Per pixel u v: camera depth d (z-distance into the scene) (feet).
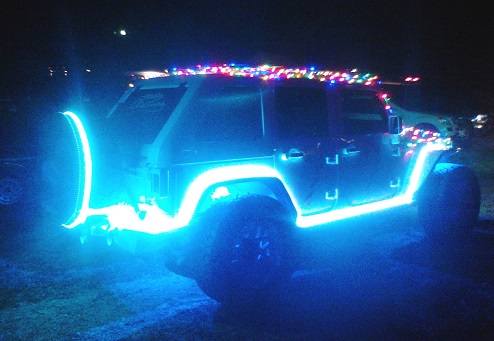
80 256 19.90
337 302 15.24
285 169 16.19
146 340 12.96
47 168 15.72
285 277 15.57
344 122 18.54
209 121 14.83
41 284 16.93
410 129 21.06
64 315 14.49
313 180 16.98
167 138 13.73
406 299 15.37
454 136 49.98
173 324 13.85
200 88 14.48
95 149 14.03
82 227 14.89
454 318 14.02
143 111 16.33
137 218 14.26
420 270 17.90
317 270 18.04
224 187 15.89
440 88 55.06
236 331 13.44
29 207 29.17
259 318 14.24
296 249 15.80
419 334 13.12
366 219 18.51
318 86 17.49
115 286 16.70
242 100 15.61
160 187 13.43
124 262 19.13
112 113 17.83
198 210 13.96
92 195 14.14
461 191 21.01
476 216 21.71
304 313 14.51
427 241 21.52
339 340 12.89
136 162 14.20
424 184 21.11
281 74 17.02
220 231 14.03
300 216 16.84
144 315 14.44
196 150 14.15
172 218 13.66
